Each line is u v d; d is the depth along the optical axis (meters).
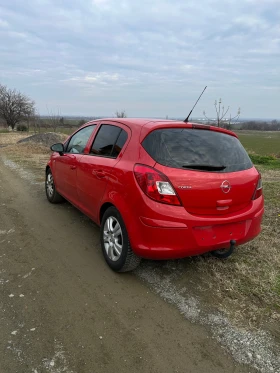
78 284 2.98
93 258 3.53
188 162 2.74
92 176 3.57
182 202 2.64
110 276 3.14
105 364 2.05
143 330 2.38
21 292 2.83
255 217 3.07
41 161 11.59
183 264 3.37
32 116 54.22
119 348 2.19
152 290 2.90
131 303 2.70
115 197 3.01
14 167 10.12
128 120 3.40
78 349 2.17
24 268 3.28
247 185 2.98
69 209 5.38
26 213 5.12
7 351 2.13
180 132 2.96
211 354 2.16
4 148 17.52
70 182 4.45
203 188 2.69
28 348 2.16
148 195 2.63
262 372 2.03
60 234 4.23
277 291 2.88
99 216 3.51
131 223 2.79
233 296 2.80
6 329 2.34
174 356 2.14
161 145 2.78
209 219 2.73
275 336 2.33
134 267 3.07
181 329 2.39
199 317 2.53
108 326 2.41
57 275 3.15
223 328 2.41
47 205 5.59
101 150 3.62
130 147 3.01
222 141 3.12
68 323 2.43
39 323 2.42
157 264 3.37
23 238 4.08
